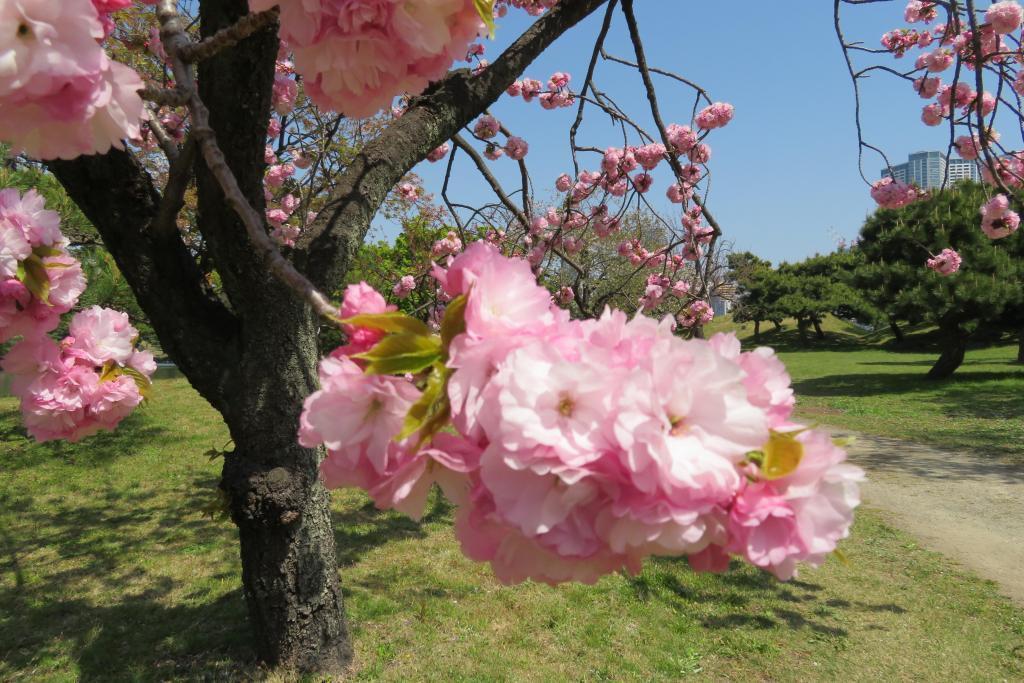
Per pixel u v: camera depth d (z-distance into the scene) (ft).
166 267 9.99
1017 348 89.66
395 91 3.32
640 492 1.90
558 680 12.09
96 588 15.94
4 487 24.93
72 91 2.37
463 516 2.41
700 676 12.53
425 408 2.07
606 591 15.93
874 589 16.65
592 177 18.57
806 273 135.03
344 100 3.34
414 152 10.41
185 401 43.70
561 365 1.90
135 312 27.27
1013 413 40.81
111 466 27.99
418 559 17.67
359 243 10.02
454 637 13.47
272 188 16.85
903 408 45.06
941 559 18.57
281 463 10.48
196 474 26.99
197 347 10.16
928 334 103.86
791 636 14.14
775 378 2.24
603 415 1.92
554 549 1.92
